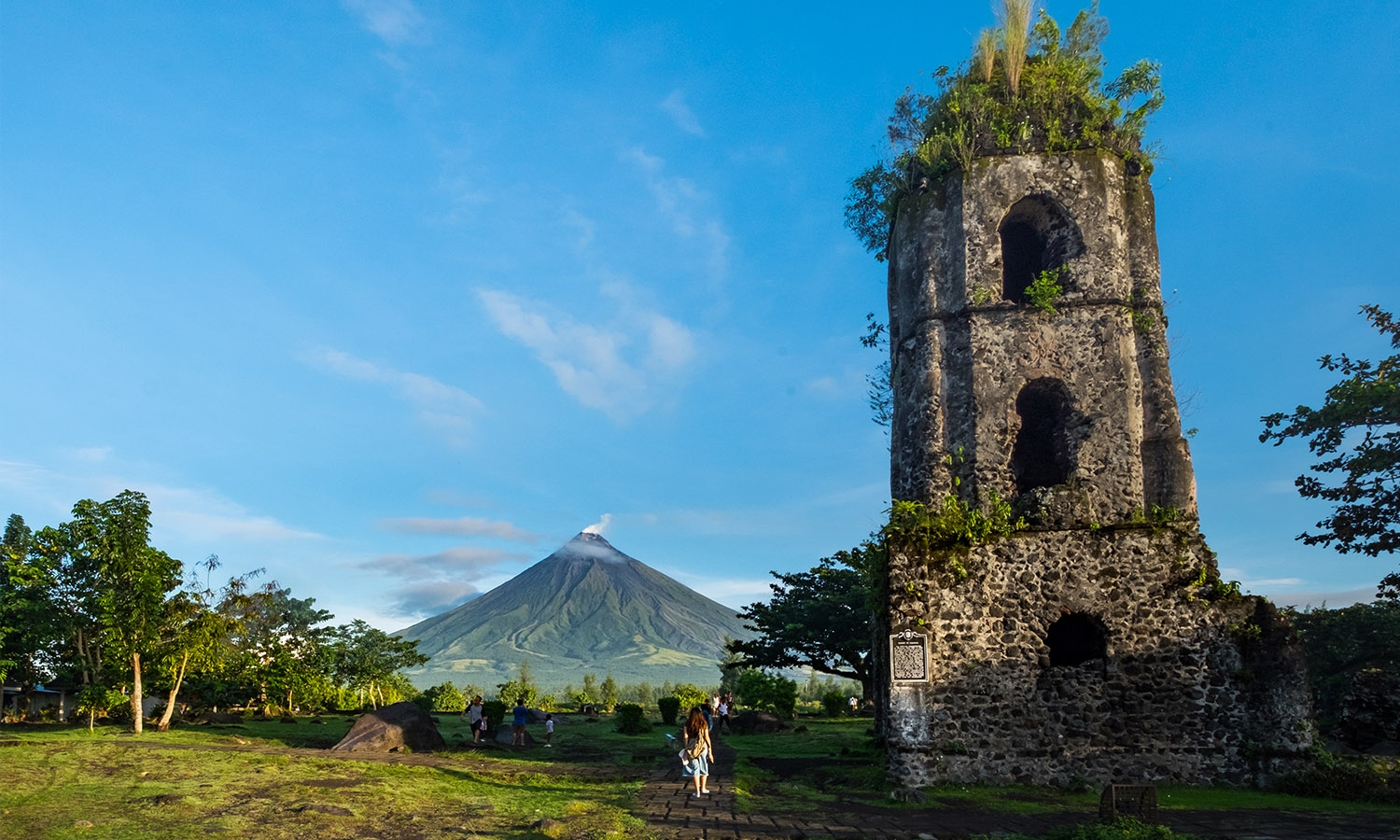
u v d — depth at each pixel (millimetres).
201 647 25062
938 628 16547
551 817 12094
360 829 11016
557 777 17141
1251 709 15969
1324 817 13000
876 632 20672
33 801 12109
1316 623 28125
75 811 11414
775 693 40688
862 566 20578
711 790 15414
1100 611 16562
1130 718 16078
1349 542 20734
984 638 16500
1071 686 16266
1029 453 20578
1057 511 17281
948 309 19516
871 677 36781
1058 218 19781
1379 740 19516
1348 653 27172
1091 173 19500
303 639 45844
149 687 27062
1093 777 15797
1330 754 15539
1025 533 17047
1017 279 21328
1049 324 18859
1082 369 18641
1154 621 16500
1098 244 19172
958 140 19734
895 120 21453
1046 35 21109
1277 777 15383
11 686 31500
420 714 22344
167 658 24328
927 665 16297
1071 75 20375
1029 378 18703
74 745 18109
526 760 20844
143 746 18438
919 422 19266
